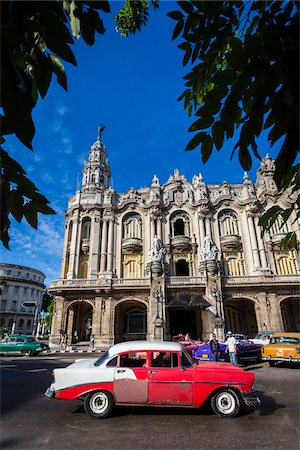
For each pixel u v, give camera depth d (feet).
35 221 7.09
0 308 250.37
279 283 107.34
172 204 133.90
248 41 5.94
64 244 132.26
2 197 5.55
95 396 27.02
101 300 111.04
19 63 5.53
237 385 26.89
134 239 124.77
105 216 130.82
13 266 272.10
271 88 6.06
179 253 124.06
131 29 11.55
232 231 126.82
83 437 21.94
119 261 123.44
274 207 10.74
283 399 33.63
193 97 8.52
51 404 31.45
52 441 21.20
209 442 20.90
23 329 259.60
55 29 4.91
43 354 89.71
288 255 117.70
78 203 132.77
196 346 71.10
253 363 70.28
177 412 28.17
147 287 110.01
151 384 26.96
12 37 4.30
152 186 137.80
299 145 5.73
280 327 103.19
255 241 120.88
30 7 4.46
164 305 105.40
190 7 7.16
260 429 23.52
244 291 109.50
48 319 211.00
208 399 27.86
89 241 127.54
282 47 5.81
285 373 53.72
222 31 7.37
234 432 22.88
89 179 147.84
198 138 6.84
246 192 132.46
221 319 99.55
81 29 6.05
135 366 27.94
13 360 75.46
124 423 25.12
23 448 19.95
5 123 4.85
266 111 6.25
